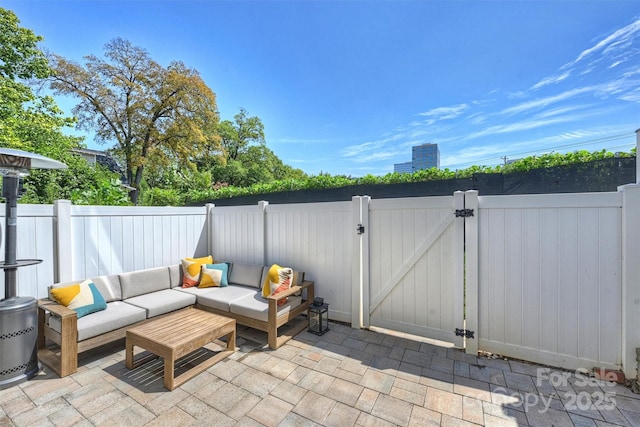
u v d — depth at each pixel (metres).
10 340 2.52
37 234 3.47
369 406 2.28
